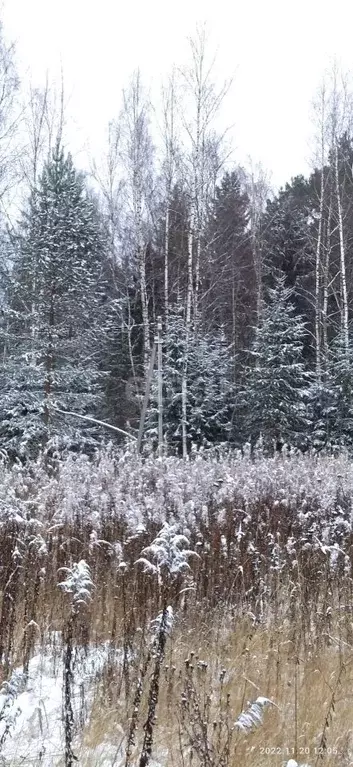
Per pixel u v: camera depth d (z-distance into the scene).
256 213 33.31
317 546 6.52
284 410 20.28
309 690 4.23
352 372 20.45
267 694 4.16
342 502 9.23
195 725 3.68
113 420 23.91
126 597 5.42
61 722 3.91
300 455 14.90
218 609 5.50
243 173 38.84
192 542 6.64
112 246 28.75
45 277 19.14
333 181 27.78
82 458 12.38
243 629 5.15
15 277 19.75
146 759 3.15
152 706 3.29
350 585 5.85
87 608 5.33
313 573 6.09
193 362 21.59
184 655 4.67
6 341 19.75
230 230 31.69
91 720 3.82
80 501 8.73
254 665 4.55
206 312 28.19
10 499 7.54
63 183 21.12
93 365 22.72
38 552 6.05
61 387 20.95
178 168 25.89
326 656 4.76
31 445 18.41
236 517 7.86
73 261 19.81
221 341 24.91
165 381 21.20
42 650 5.13
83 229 22.64
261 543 6.82
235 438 22.16
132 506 8.32
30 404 19.09
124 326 26.41
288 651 4.86
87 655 4.93
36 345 19.22
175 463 12.16
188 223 26.95
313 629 5.29
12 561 5.71
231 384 22.66
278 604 5.68
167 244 24.44
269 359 20.27
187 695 3.70
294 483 10.74
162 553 3.82
